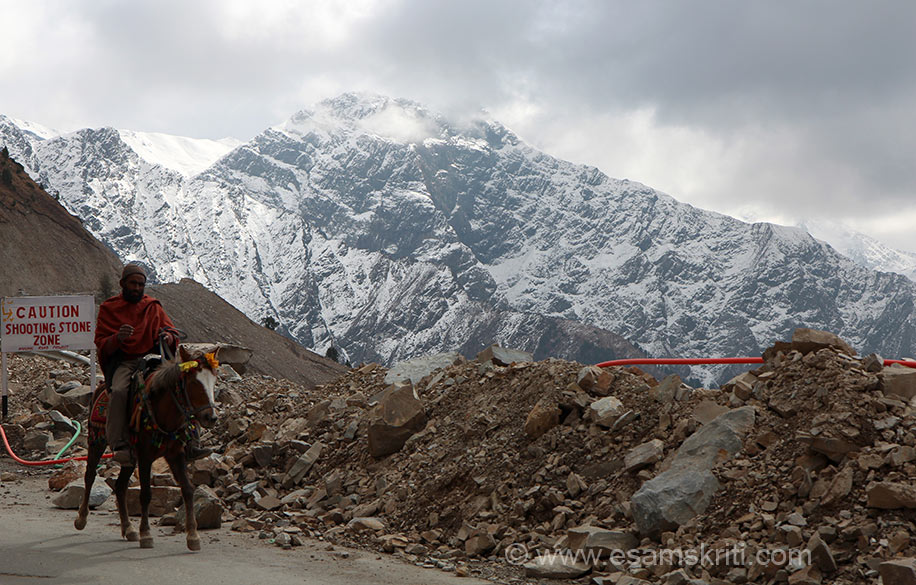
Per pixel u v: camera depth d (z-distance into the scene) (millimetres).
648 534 8875
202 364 8625
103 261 169250
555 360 12539
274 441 13328
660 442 10133
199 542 8781
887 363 10820
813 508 8383
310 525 10586
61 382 19078
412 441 12062
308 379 111125
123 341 9195
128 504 10945
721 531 8578
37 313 16500
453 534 10109
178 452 8727
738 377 10844
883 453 8562
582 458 10516
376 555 9258
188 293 108000
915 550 7531
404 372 14828
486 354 13906
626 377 11812
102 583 7254
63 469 13594
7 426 16609
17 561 7988
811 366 10062
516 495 10281
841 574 7566
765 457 9203
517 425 11430
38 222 165875
